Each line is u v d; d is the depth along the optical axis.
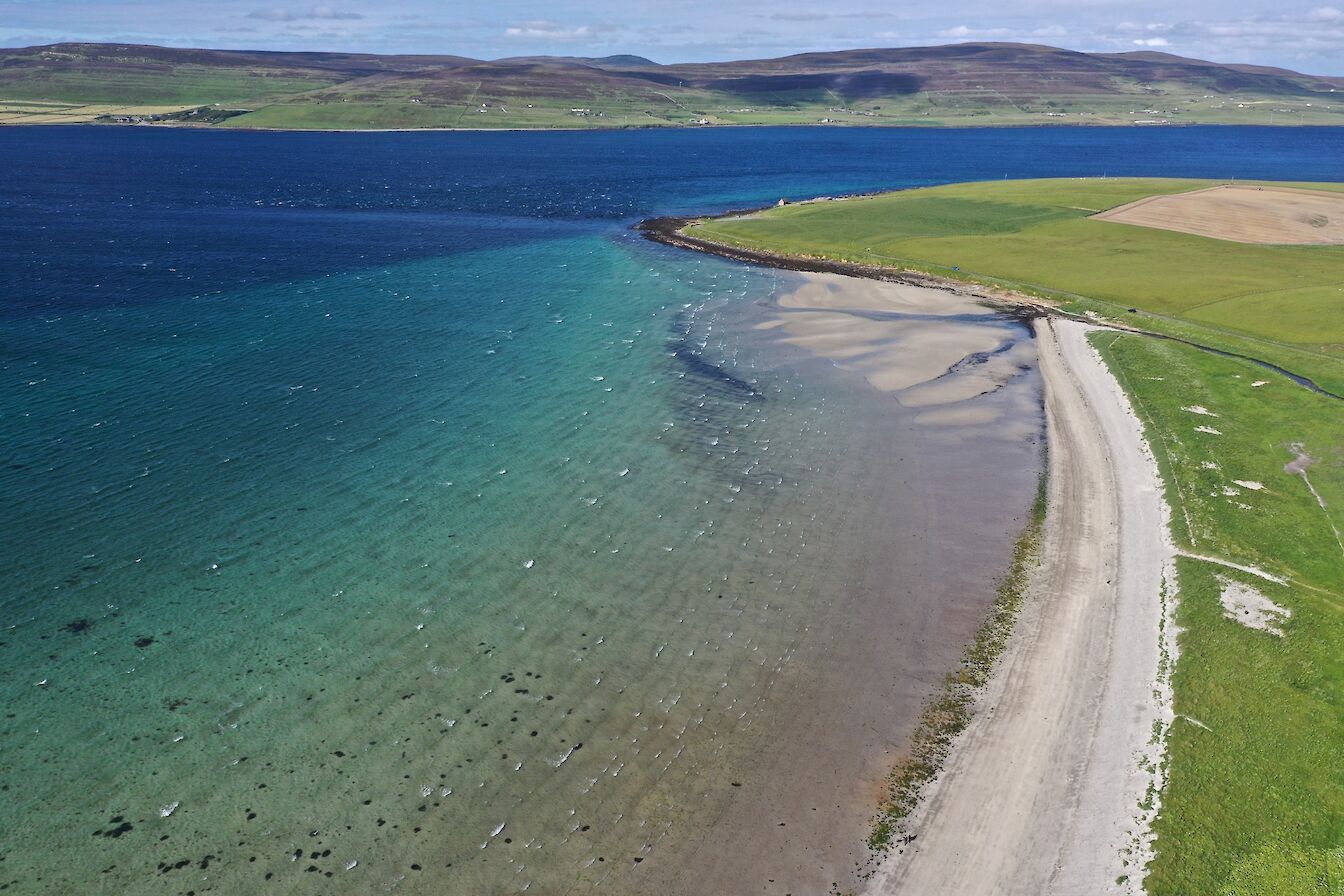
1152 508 45.47
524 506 45.28
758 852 26.05
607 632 35.88
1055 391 62.00
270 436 52.16
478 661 34.00
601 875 25.22
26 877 24.77
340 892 24.62
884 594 38.78
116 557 39.41
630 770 28.97
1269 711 30.72
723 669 33.91
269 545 40.94
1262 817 26.48
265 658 33.69
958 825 26.95
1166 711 31.05
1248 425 54.84
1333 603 36.69
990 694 32.59
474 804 27.58
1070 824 26.80
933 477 49.56
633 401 59.09
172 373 61.62
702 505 45.91
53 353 64.56
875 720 31.38
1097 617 36.81
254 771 28.56
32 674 32.25
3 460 47.34
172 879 24.89
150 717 30.59
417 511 44.47
